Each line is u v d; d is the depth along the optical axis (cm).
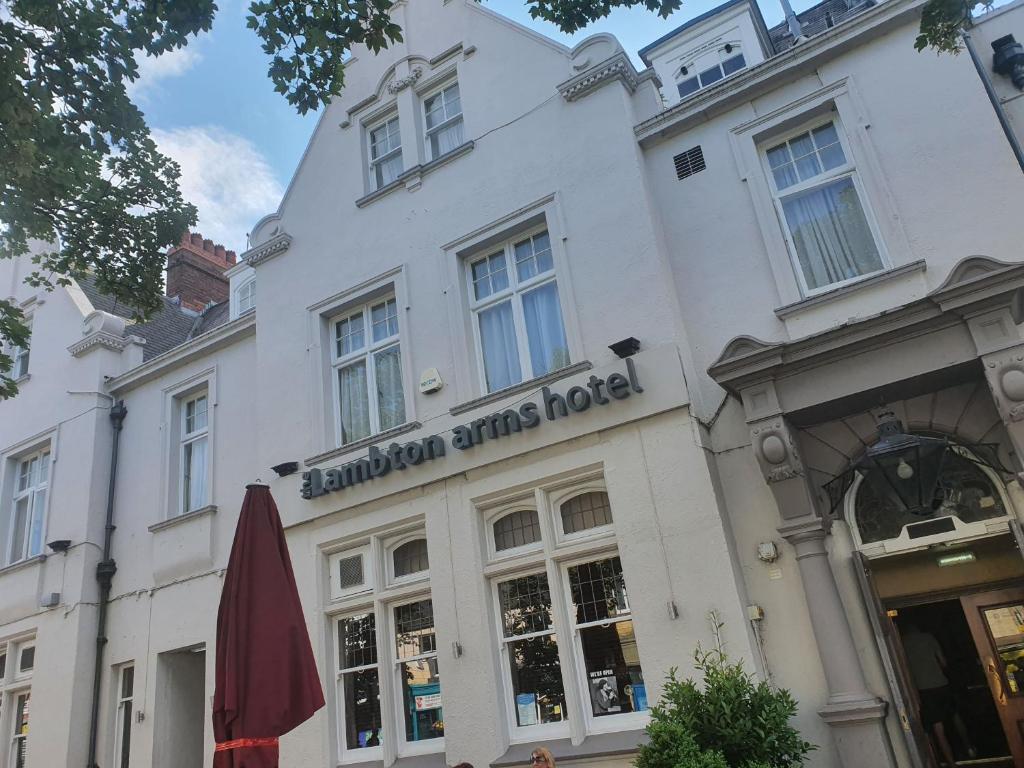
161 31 761
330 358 1111
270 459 1084
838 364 708
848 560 730
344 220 1136
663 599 756
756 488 771
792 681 708
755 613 729
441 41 1134
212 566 1159
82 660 1202
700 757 597
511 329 973
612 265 884
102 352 1409
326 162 1194
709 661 715
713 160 909
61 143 780
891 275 766
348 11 753
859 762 648
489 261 1016
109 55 772
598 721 784
